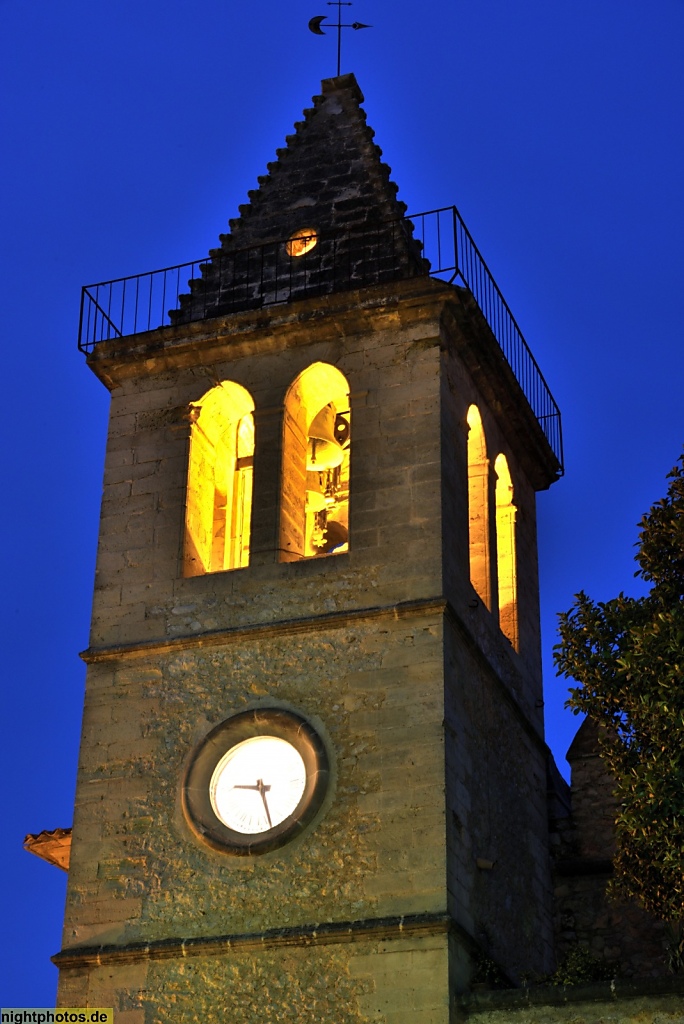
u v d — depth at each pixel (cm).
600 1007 2491
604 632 2736
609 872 3128
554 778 3247
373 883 2622
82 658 2927
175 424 3086
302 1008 2564
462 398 3070
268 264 3198
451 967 2544
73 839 2791
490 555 3094
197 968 2639
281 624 2841
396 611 2791
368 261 3136
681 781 2520
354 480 2927
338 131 3353
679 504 2755
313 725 2758
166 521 3012
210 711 2831
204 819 2741
